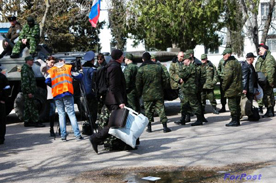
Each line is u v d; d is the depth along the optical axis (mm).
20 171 6512
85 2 22859
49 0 17453
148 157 7074
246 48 33719
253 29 22094
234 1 23297
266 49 12078
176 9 22125
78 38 30750
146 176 5832
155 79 9711
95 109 9844
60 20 26297
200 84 10797
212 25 23750
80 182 5703
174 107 15977
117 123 7195
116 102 7406
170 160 6758
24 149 8391
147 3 22578
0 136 9086
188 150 7520
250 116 11227
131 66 9930
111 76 7398
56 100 9094
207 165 6328
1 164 7074
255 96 11539
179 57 12141
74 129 9148
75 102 11688
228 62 10117
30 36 12914
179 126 10766
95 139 7453
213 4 22453
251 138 8500
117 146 7766
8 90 8922
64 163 6945
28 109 11852
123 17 23719
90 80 9703
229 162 6477
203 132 9539
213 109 13422
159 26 23000
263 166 6160
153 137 9148
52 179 5934
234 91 10156
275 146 7602
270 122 10836
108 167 6484
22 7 30016
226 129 9852
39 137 9852
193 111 10773
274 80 11844
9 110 13555
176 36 23969
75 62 9633
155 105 9852
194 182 5449
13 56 12914
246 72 11078
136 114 7875
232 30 24859
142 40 26656
